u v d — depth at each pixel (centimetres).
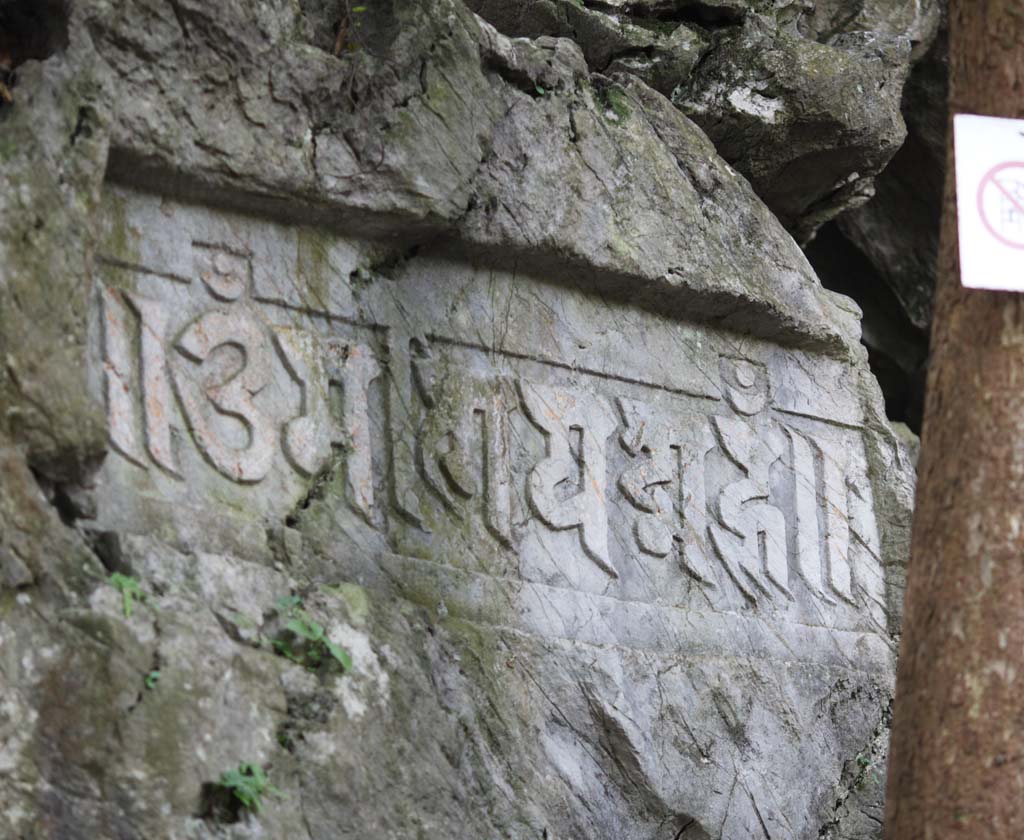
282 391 638
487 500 668
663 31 782
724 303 723
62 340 586
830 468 748
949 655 535
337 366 650
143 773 566
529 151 687
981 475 539
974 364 546
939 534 542
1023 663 529
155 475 611
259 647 602
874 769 725
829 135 787
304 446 636
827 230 930
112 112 610
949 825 528
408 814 606
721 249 726
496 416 676
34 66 602
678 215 718
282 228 649
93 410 586
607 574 686
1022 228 551
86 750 562
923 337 926
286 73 639
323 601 620
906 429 801
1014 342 543
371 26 665
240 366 633
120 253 620
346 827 594
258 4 634
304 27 650
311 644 611
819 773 711
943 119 884
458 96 668
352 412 649
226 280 636
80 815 557
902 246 916
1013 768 526
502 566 666
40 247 588
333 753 598
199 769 573
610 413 701
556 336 695
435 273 676
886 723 734
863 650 737
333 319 654
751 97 779
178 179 626
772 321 736
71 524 589
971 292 550
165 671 577
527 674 655
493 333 683
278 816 582
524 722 650
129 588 582
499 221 677
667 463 708
